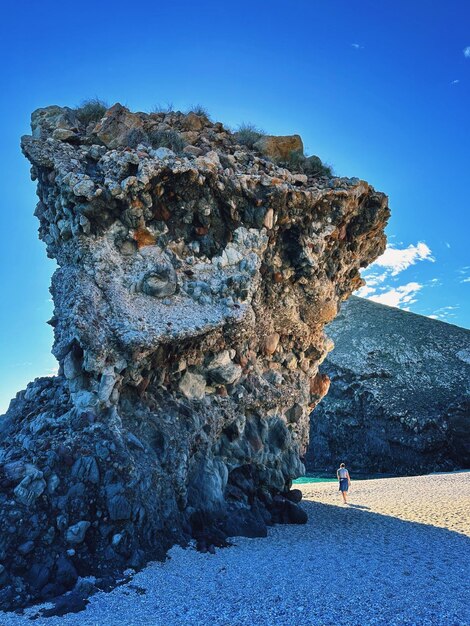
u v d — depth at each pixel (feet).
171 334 46.09
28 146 50.42
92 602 30.50
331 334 313.12
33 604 30.30
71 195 47.11
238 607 29.86
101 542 35.17
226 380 52.90
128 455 39.06
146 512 38.55
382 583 34.04
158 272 48.55
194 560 38.73
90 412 40.91
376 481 129.80
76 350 42.86
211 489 47.62
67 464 36.81
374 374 265.54
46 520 34.19
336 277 67.00
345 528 54.75
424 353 283.18
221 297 51.80
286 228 58.39
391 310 347.15
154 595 31.73
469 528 55.47
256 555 41.37
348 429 249.34
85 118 58.13
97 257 46.91
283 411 61.77
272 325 60.23
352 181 63.62
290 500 61.52
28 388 51.01
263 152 64.90
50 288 52.75
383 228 70.59
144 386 46.21
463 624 27.30
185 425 47.65
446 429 228.02
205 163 52.11
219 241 54.24
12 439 42.55
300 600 30.86
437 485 108.37
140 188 48.03
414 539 49.21
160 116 62.90
